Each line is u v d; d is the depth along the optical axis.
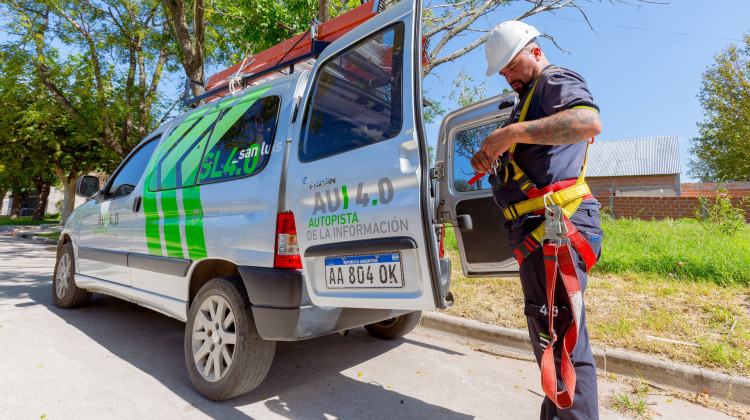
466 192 3.43
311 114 2.41
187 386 2.81
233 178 2.74
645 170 25.81
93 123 12.52
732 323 3.56
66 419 2.29
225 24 8.92
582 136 1.51
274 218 2.37
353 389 2.84
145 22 13.31
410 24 1.95
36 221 25.33
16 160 19.94
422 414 2.51
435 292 1.76
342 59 2.30
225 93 3.85
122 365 3.12
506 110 3.25
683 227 8.06
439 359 3.45
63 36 12.79
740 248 5.45
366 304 1.99
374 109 2.08
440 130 3.72
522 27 1.82
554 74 1.68
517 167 1.75
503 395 2.80
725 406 2.71
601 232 1.81
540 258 1.72
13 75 12.96
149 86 13.99
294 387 2.84
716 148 24.28
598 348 3.34
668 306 4.04
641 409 2.59
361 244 1.97
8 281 6.29
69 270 4.69
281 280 2.26
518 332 3.69
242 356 2.40
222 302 2.58
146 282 3.34
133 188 3.84
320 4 6.21
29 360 3.12
